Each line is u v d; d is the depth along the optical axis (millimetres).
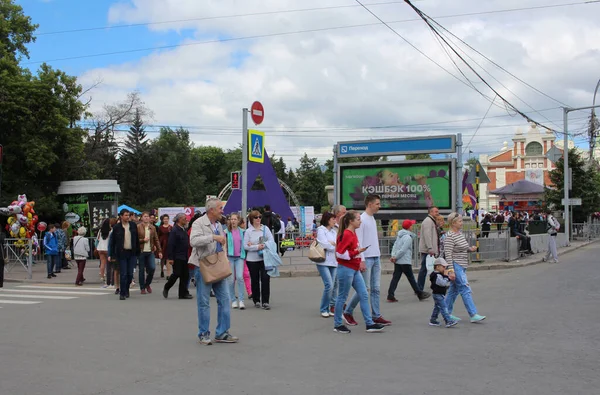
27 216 22234
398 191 20719
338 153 21750
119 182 67188
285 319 9430
